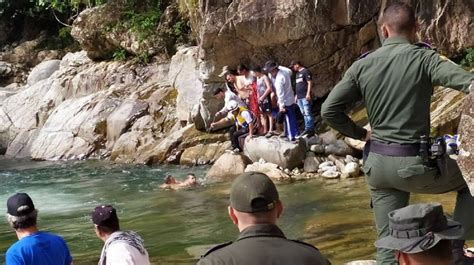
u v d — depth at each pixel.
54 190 12.23
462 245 3.88
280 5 13.81
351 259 6.21
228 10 14.03
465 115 3.90
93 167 14.88
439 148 3.76
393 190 3.94
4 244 8.05
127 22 19.34
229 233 7.80
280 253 2.49
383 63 3.86
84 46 20.36
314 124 13.84
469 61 13.26
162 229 8.25
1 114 19.92
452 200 8.00
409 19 3.90
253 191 2.55
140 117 16.55
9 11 27.95
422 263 2.46
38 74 22.89
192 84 15.95
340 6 13.82
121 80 18.81
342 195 9.48
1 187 12.98
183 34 18.89
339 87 3.98
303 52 14.07
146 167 14.27
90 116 17.27
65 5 24.22
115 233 4.10
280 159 11.75
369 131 4.07
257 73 12.98
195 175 12.59
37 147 17.67
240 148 13.12
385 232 3.96
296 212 8.55
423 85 3.79
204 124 14.78
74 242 7.85
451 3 13.33
